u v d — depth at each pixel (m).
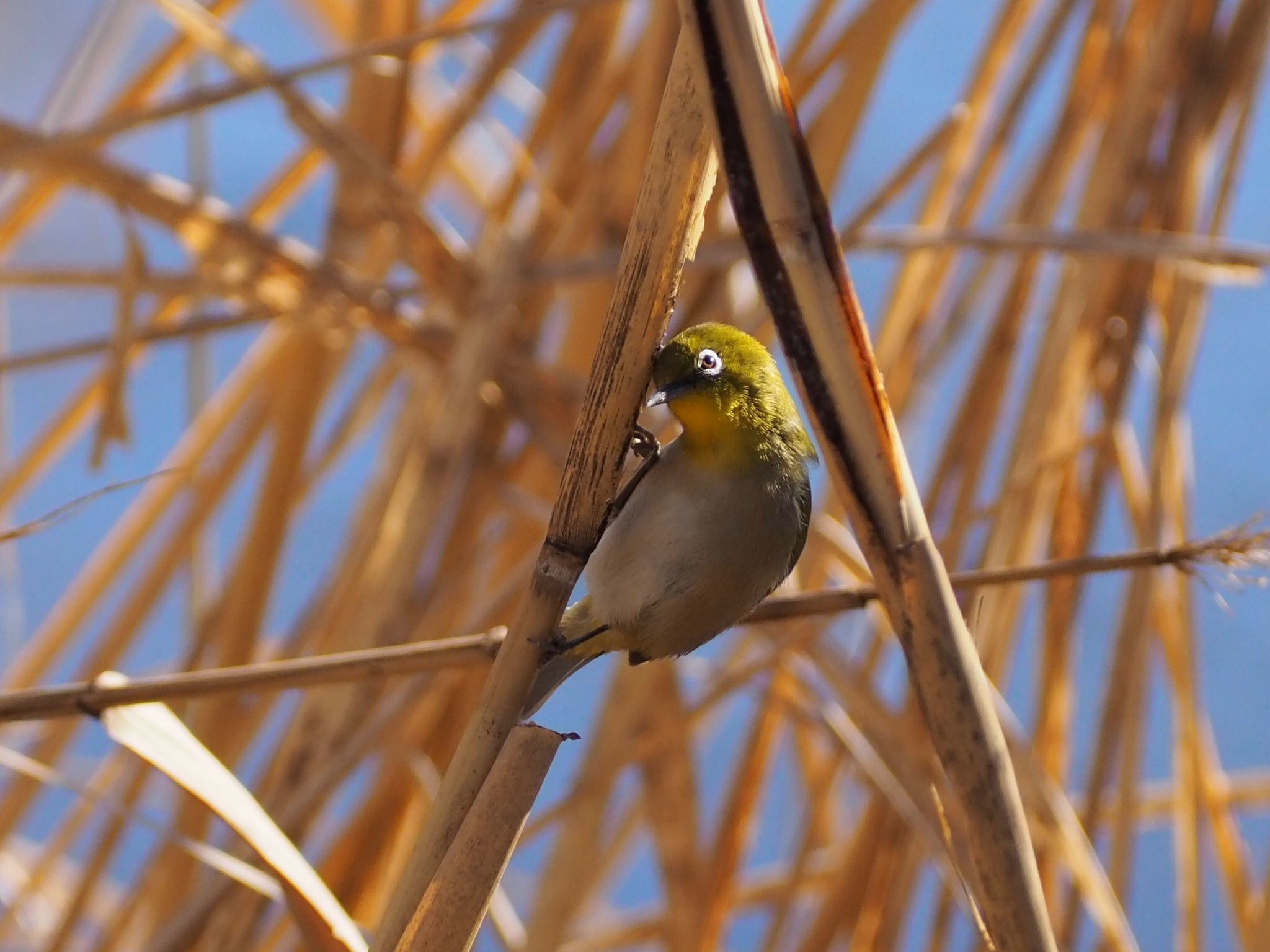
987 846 4.36
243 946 4.50
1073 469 4.54
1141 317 4.54
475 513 4.55
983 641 4.52
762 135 4.36
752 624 4.47
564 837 4.54
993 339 4.54
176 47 4.60
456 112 4.57
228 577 4.57
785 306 4.36
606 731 4.54
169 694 4.42
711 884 4.55
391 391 4.61
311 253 4.56
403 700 4.50
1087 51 4.56
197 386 4.59
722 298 4.55
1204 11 4.54
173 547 4.57
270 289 4.55
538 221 4.57
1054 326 4.53
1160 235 4.52
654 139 4.39
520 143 4.58
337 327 4.56
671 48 4.54
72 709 4.41
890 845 4.54
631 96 4.55
